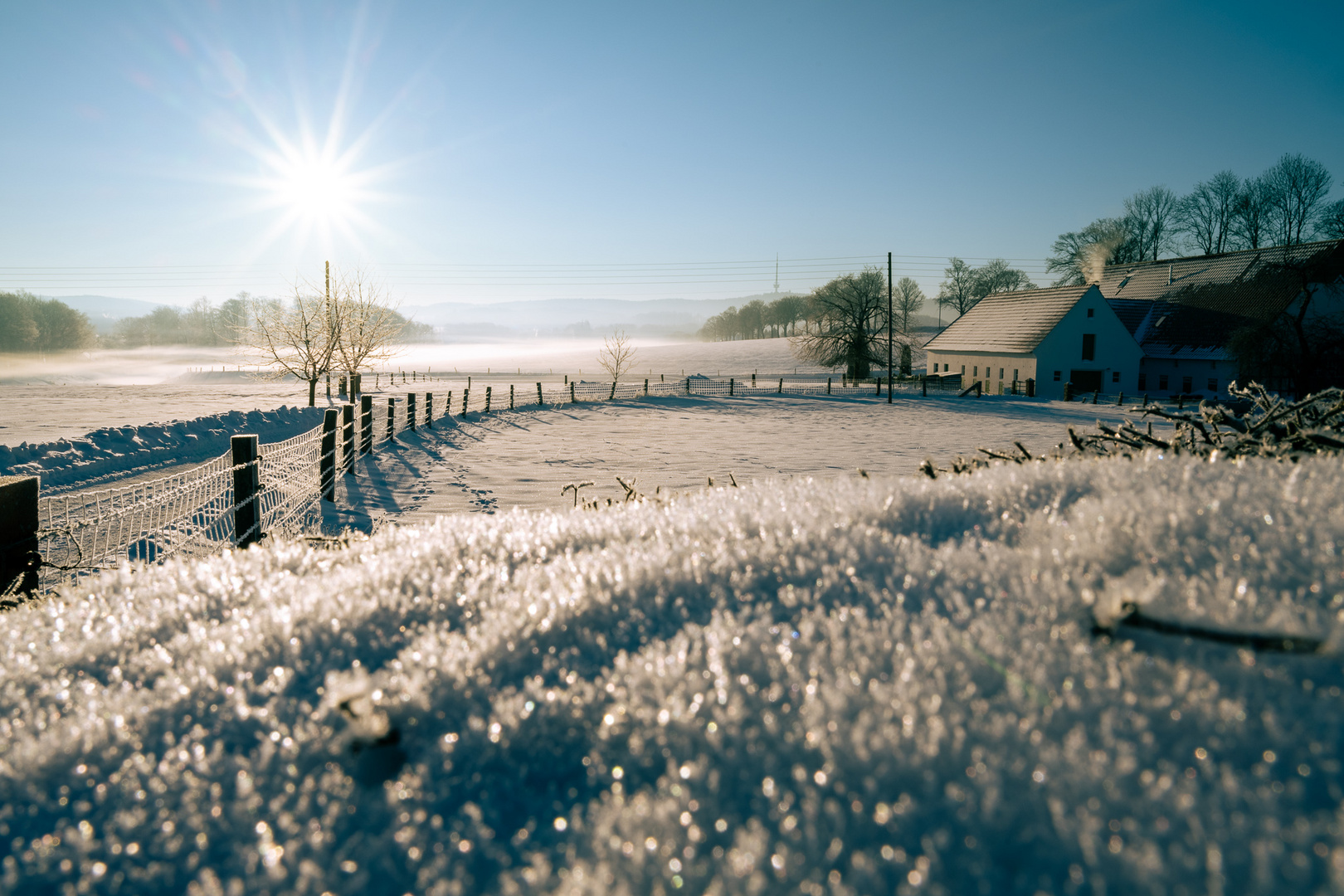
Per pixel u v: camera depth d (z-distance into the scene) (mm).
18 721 1504
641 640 1626
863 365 60031
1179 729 1085
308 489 9008
